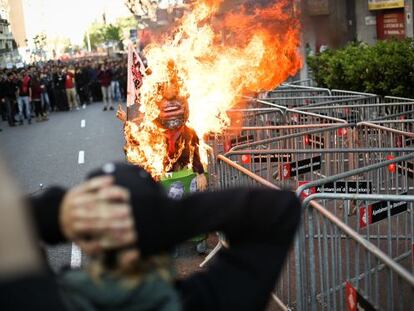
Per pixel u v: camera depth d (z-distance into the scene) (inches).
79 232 67.2
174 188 271.7
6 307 56.9
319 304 208.1
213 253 261.6
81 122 880.9
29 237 56.4
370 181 277.9
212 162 324.5
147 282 71.0
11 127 887.1
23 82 903.1
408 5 753.0
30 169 533.3
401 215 256.7
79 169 522.3
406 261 241.6
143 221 67.9
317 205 185.3
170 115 273.7
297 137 337.7
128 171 72.7
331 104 489.4
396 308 195.9
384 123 344.8
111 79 1026.7
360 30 842.2
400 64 517.7
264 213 74.2
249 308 72.2
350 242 213.6
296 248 194.2
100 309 70.5
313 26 828.6
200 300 72.8
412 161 269.3
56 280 68.9
